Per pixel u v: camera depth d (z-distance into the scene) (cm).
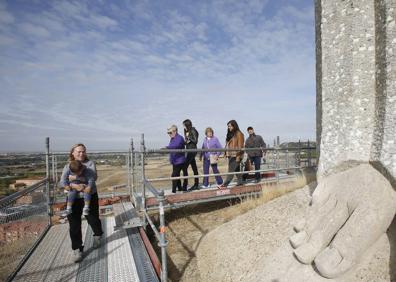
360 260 420
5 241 432
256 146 1011
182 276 580
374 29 530
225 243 656
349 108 549
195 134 855
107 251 527
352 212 460
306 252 461
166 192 866
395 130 466
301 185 820
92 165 516
